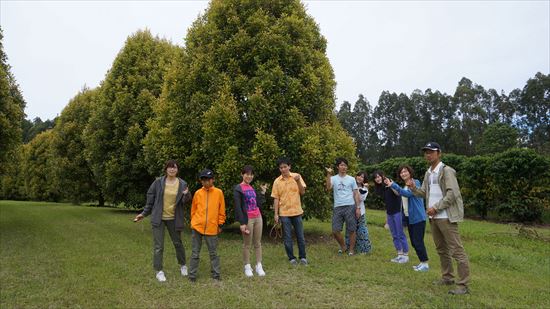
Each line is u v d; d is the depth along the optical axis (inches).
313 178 332.5
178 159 366.6
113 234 390.3
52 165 871.1
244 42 354.3
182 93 382.3
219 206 217.9
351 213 278.8
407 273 223.9
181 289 195.0
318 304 170.6
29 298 184.1
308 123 355.3
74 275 225.3
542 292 197.8
